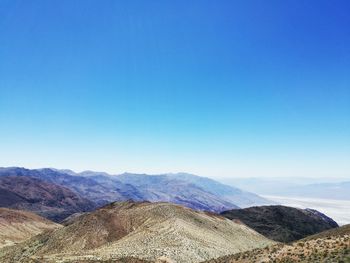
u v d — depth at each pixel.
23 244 104.88
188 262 67.06
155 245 75.88
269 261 40.88
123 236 98.12
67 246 96.25
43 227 176.25
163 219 98.94
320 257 36.88
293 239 178.25
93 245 94.88
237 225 120.00
